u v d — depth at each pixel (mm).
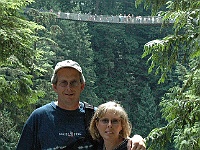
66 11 36781
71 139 2359
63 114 2396
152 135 4453
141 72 33562
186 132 4523
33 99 6344
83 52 28766
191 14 4402
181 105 4398
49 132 2369
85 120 2412
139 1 5562
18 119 9180
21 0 5855
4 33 5227
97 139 2342
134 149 2061
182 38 4344
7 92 6094
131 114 30641
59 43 27703
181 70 16875
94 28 34625
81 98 26766
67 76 2402
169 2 5289
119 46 34781
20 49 5516
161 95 32125
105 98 32188
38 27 6039
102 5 37656
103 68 33312
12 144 11406
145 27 36312
